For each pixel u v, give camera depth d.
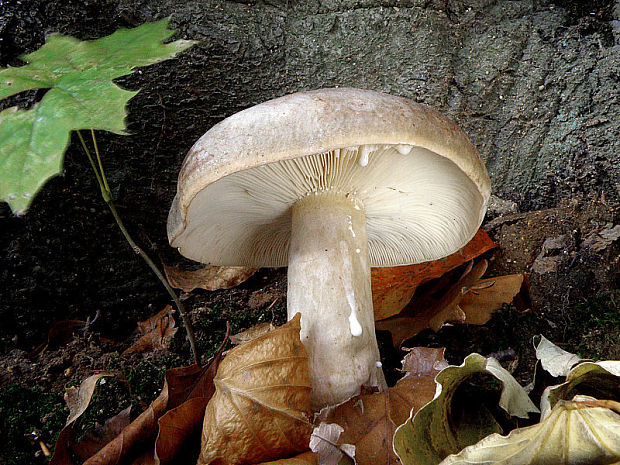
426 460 0.10
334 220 0.14
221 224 0.16
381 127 0.11
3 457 0.13
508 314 0.17
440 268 0.18
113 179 0.19
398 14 0.21
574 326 0.17
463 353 0.16
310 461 0.10
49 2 0.18
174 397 0.13
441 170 0.13
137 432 0.12
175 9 0.19
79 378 0.16
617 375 0.10
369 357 0.13
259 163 0.11
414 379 0.12
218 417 0.11
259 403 0.11
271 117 0.11
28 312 0.18
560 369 0.11
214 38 0.19
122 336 0.19
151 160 0.19
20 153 0.11
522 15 0.22
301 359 0.11
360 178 0.14
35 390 0.15
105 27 0.19
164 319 0.19
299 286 0.13
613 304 0.17
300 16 0.21
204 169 0.11
